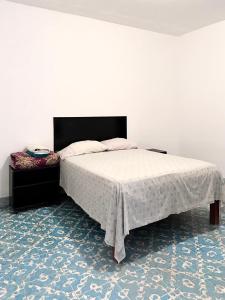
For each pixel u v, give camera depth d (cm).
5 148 323
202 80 422
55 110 354
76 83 367
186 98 455
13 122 324
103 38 381
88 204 244
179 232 253
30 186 304
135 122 434
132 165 262
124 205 198
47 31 335
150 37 428
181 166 255
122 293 168
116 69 401
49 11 334
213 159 416
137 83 426
